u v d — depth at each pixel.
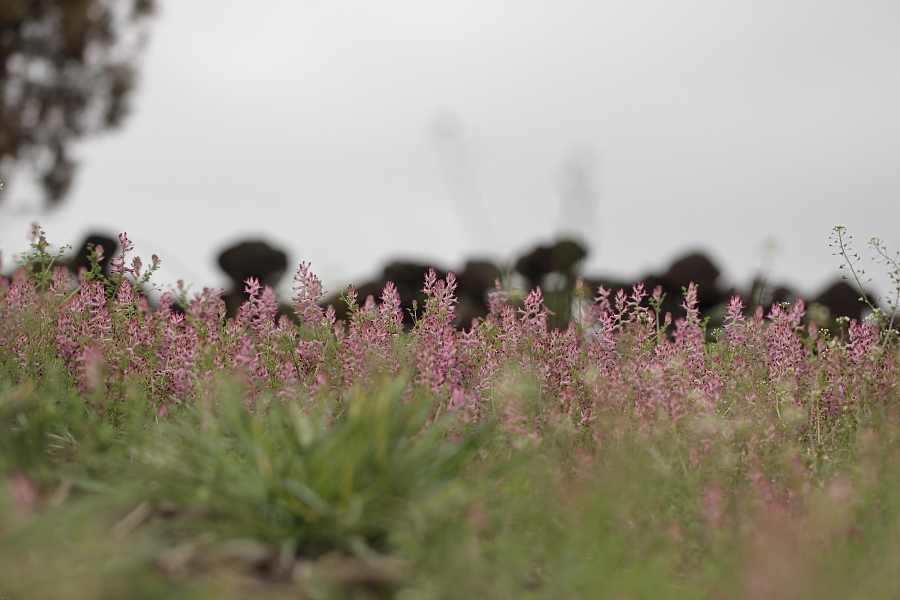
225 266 10.67
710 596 3.01
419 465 3.46
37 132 19.44
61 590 2.56
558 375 5.30
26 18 18.42
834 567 3.13
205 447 3.60
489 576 3.01
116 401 4.57
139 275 5.42
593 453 4.54
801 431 5.00
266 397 4.73
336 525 3.06
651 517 3.63
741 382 5.10
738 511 3.74
